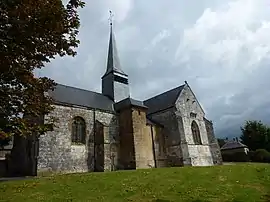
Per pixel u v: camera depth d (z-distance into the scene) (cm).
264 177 1309
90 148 2422
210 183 1202
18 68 1066
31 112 1177
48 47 1054
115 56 3553
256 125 5388
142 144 2605
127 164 2483
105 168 2322
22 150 2270
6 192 1138
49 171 2056
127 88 3422
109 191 1120
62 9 995
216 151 3338
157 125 2984
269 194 1001
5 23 920
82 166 2292
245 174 1395
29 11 908
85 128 2459
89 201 968
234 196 967
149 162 2609
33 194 1098
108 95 3262
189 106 3325
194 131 3259
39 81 1198
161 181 1283
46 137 2134
